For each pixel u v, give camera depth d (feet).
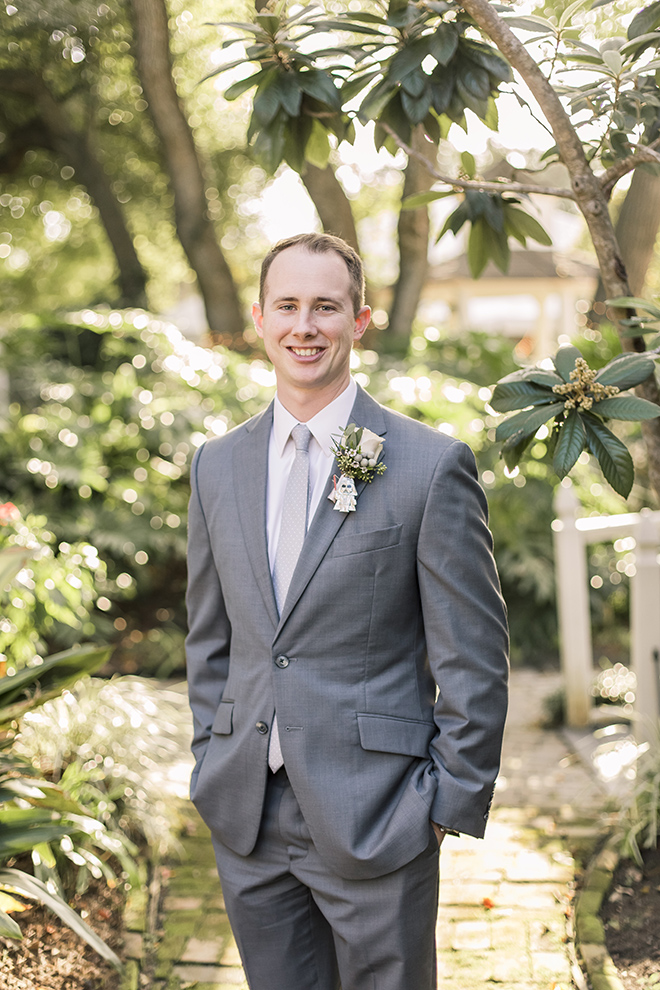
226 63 7.39
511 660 20.53
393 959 5.55
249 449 6.12
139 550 19.04
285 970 6.03
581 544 15.29
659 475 8.18
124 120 30.48
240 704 5.91
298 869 5.76
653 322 7.47
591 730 15.12
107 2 21.76
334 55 7.54
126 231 32.22
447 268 39.70
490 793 5.64
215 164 34.88
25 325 22.63
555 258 40.09
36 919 8.40
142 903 9.35
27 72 25.53
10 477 18.93
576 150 7.39
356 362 23.12
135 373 22.21
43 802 7.61
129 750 10.96
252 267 46.68
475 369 26.35
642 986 7.79
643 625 12.73
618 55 6.93
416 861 5.55
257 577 5.82
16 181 36.63
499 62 7.46
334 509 5.59
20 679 7.62
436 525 5.54
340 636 5.58
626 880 9.62
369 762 5.54
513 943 8.75
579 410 6.77
